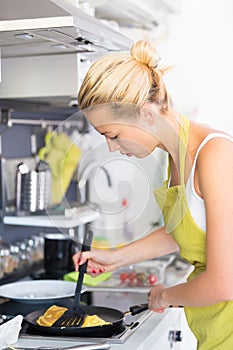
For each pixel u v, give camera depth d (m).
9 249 2.49
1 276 2.39
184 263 2.77
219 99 3.38
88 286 2.40
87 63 2.35
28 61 2.30
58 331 1.76
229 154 1.61
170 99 1.73
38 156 2.91
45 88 2.29
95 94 1.63
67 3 1.89
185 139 1.69
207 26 3.37
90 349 1.56
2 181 2.57
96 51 2.22
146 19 3.16
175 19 3.38
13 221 2.55
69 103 2.67
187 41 3.38
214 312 1.73
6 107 2.43
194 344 2.54
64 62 2.26
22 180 2.53
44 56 2.28
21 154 2.80
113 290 2.33
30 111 2.69
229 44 3.36
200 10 3.37
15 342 1.69
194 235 1.71
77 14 1.82
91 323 1.81
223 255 1.57
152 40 3.32
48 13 1.75
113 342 1.71
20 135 2.79
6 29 1.78
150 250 2.07
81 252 2.02
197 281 1.63
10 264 2.46
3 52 2.21
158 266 2.54
